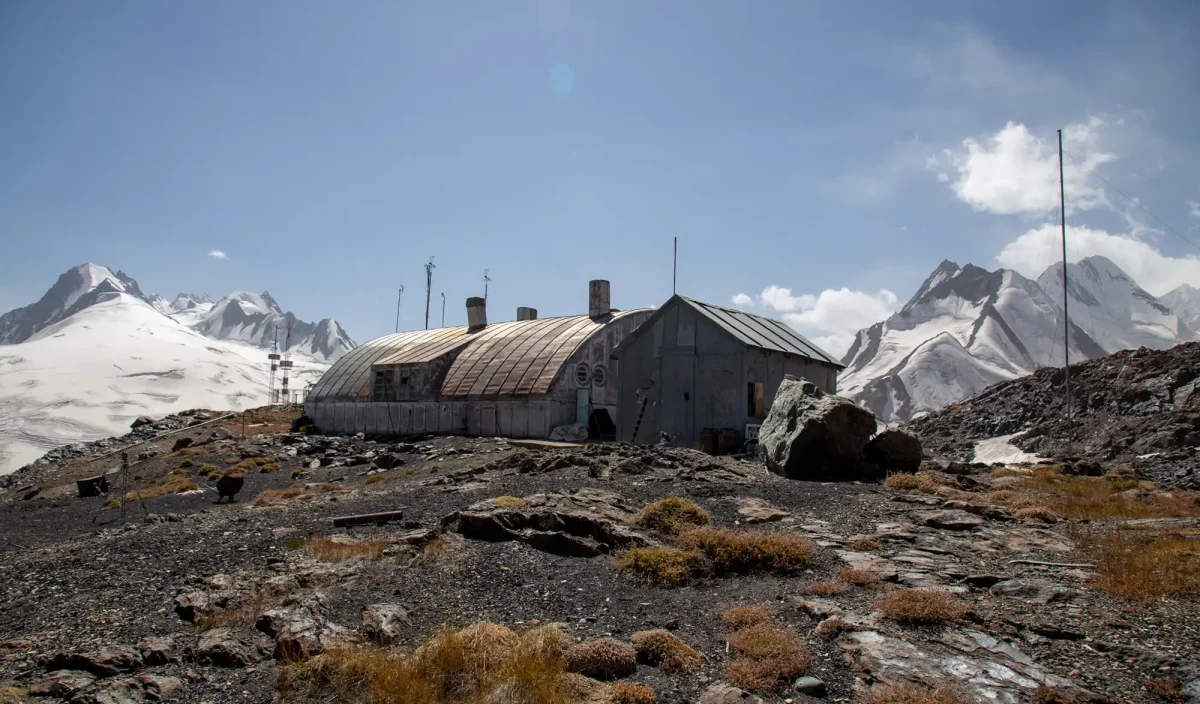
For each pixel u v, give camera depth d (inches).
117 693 268.5
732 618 336.8
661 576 394.3
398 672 272.5
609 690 268.8
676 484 647.8
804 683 272.2
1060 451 1175.6
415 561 412.5
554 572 406.9
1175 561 397.7
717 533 439.8
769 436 794.2
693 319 1081.4
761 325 1234.0
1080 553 434.6
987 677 269.9
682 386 1077.8
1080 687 261.0
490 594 370.6
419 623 332.8
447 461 1047.6
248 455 1393.9
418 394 1636.3
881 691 263.0
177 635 324.8
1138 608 336.2
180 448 1567.4
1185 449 984.9
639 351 1120.8
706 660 301.1
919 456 764.6
